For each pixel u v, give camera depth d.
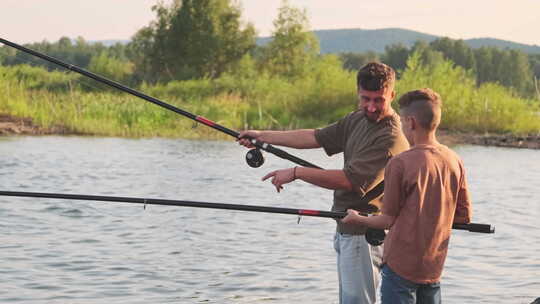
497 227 10.59
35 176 14.46
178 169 16.09
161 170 15.84
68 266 8.04
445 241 4.81
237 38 59.28
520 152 21.58
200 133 25.11
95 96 29.50
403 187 4.73
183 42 57.34
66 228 9.86
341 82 29.73
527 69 112.31
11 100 26.00
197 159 18.06
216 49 57.78
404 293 4.78
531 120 27.69
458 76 29.33
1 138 21.22
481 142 24.11
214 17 58.12
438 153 4.76
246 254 8.73
